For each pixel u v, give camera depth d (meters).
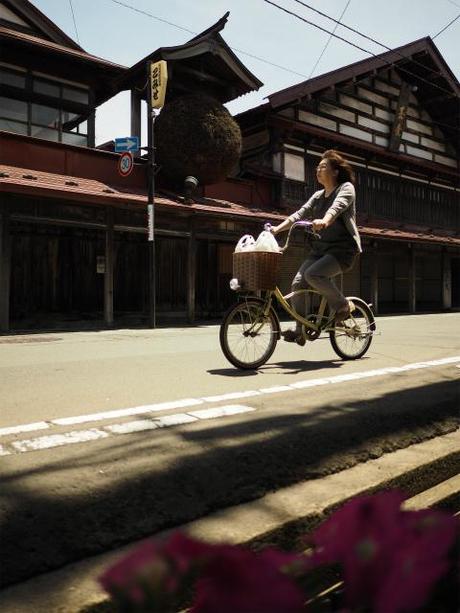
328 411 3.21
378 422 2.93
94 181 11.77
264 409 3.32
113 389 4.12
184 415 3.17
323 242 4.94
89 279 11.64
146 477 2.07
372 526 0.29
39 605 1.24
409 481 2.25
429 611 0.27
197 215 12.38
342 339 5.62
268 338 5.14
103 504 1.81
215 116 12.83
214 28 13.26
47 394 3.94
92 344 7.63
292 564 0.28
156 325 11.74
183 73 13.55
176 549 0.26
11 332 9.72
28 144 11.11
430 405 3.38
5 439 2.69
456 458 2.54
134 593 0.24
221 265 14.16
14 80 12.21
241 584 0.26
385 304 19.70
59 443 2.60
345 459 2.34
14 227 10.62
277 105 15.62
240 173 15.38
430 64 19.30
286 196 15.94
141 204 10.82
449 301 21.86
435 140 21.55
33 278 10.88
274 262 4.75
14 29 12.98
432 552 0.27
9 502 1.83
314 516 1.80
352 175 5.03
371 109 18.91
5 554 1.45
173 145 12.55
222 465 2.22
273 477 2.10
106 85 13.78
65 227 11.27
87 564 1.46
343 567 0.28
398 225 19.48
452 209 22.27
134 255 12.44
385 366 5.22
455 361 5.59
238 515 1.76
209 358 5.99
